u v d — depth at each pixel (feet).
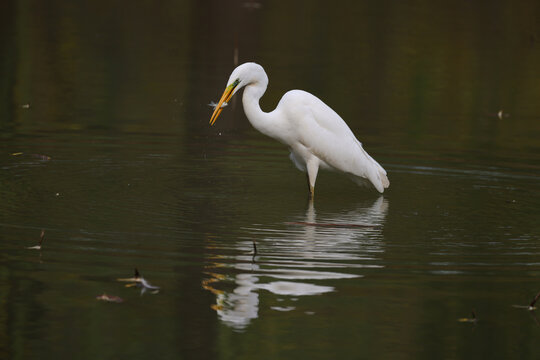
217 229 32.45
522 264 28.91
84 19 94.68
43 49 77.00
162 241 30.35
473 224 34.65
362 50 81.87
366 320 23.62
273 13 102.17
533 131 55.26
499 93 66.74
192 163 45.14
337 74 71.26
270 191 40.24
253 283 26.17
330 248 30.30
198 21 96.73
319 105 40.19
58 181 39.75
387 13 102.58
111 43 81.92
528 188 41.55
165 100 60.90
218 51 80.33
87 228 31.78
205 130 53.21
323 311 24.13
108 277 26.25
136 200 36.88
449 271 27.91
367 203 38.45
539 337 22.77
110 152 46.55
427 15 101.24
